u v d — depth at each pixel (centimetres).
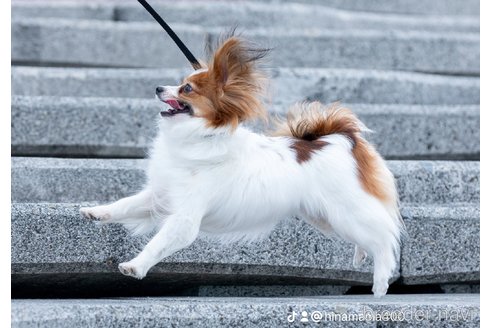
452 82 768
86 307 416
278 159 459
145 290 538
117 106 636
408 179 588
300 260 516
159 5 874
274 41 796
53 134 626
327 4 977
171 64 797
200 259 499
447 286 573
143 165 570
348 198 462
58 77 709
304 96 726
